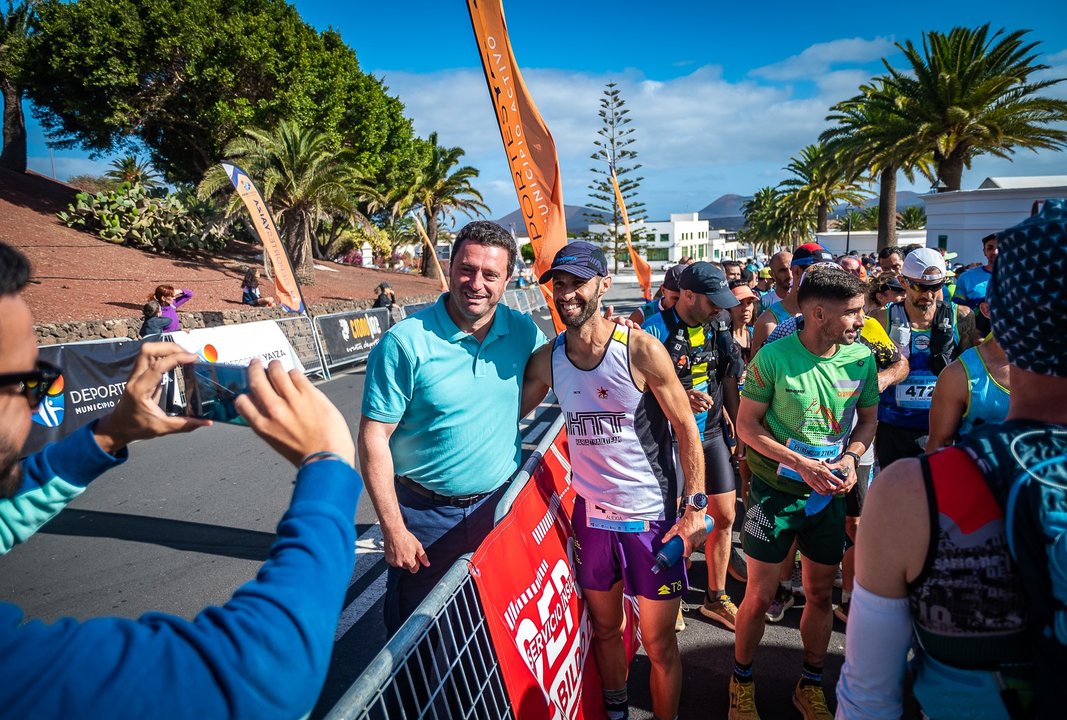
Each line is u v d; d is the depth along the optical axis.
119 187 21.23
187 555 4.21
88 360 6.81
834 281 2.39
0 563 4.12
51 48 22.48
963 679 0.98
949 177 25.66
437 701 1.46
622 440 2.20
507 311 2.48
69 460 1.04
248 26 24.12
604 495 2.26
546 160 4.15
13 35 24.97
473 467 2.35
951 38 23.20
